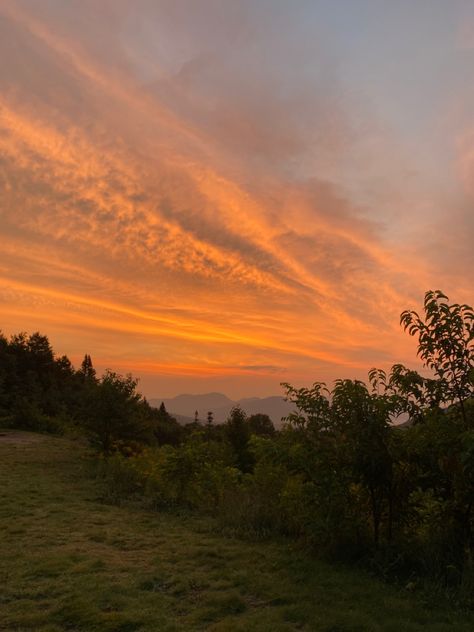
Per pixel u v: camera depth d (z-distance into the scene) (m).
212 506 10.81
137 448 19.95
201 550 7.00
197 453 11.66
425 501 5.88
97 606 4.87
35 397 52.28
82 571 6.00
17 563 6.35
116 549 7.21
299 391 6.85
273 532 8.05
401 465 6.18
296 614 4.62
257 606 4.95
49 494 11.96
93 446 19.45
